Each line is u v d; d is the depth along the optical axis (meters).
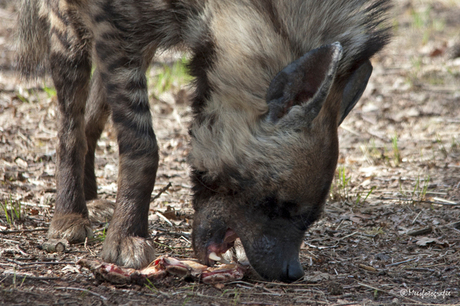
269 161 5.77
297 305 5.51
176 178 10.05
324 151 5.78
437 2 25.78
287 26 5.84
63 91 7.41
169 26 6.61
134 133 6.40
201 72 6.41
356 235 7.68
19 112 12.60
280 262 5.97
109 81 6.57
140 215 6.35
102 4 6.44
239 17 5.88
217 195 6.31
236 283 6.03
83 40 7.34
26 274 5.88
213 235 6.33
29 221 7.62
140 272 5.87
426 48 19.42
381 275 6.43
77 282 5.79
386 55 18.41
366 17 6.21
